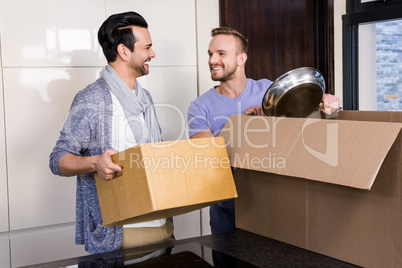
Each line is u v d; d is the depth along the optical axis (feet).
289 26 9.52
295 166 2.97
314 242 3.11
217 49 5.67
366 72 9.35
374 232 2.72
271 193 3.41
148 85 8.32
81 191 4.62
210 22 8.73
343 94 9.66
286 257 3.06
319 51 9.71
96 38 7.87
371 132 2.65
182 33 8.54
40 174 7.70
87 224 4.49
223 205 4.70
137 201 3.05
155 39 8.31
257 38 9.20
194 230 8.86
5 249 7.55
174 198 3.02
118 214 3.22
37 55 7.50
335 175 2.70
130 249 3.39
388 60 8.88
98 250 4.42
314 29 9.74
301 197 3.17
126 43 4.76
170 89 8.52
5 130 7.42
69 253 7.99
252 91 5.92
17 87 7.43
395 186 2.58
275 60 9.44
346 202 2.86
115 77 4.72
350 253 2.87
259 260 3.03
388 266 2.66
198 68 8.71
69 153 4.25
